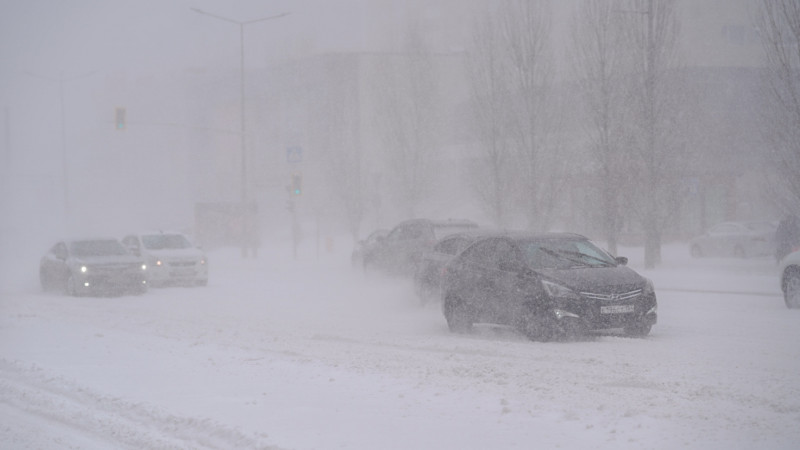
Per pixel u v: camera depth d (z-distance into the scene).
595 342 14.40
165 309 22.22
